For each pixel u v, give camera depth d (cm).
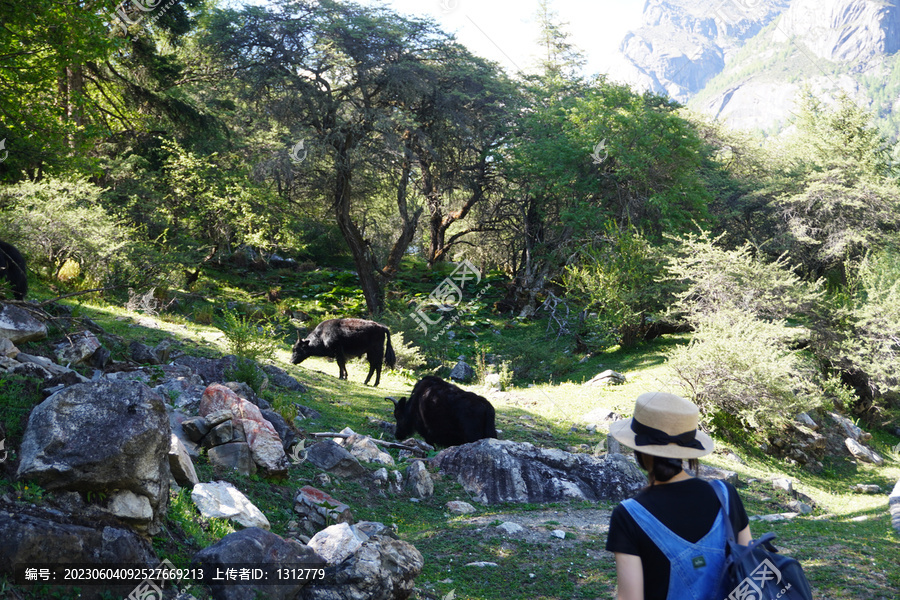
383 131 3031
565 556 625
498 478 934
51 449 418
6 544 351
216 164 3378
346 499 781
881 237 3067
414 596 500
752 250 3325
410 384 1902
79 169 2012
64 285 1845
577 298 2702
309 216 3928
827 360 2147
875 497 1425
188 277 2980
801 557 590
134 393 456
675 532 228
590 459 1015
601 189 3161
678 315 2475
